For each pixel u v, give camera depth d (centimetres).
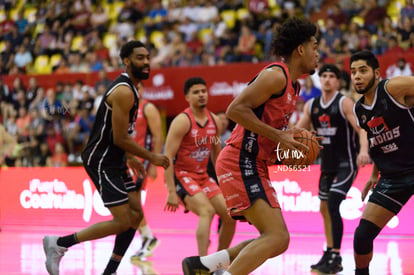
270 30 2047
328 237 912
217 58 1989
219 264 607
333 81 900
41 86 1909
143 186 1034
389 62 1505
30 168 1427
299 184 1232
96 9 2552
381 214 636
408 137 638
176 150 864
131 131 723
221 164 567
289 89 534
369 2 2003
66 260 950
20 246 1102
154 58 2120
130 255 1010
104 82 1822
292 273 836
